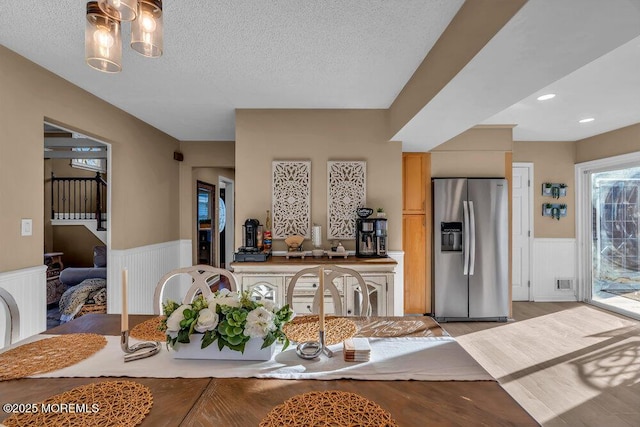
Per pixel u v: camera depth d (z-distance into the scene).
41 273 2.43
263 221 3.49
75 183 6.13
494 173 4.22
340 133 3.51
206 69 2.55
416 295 4.21
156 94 3.07
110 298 3.50
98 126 3.12
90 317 1.80
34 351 1.33
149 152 4.08
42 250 2.46
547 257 4.96
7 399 0.99
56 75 2.61
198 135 4.64
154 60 2.40
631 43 2.19
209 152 4.97
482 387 1.06
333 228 3.49
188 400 0.99
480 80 1.98
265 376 1.13
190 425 0.87
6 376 1.12
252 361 1.25
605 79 2.78
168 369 1.19
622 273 4.34
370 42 2.18
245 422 0.89
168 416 0.91
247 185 3.48
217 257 6.21
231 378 1.12
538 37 1.52
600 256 4.68
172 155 4.71
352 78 2.73
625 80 2.79
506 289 4.02
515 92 2.17
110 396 1.00
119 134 3.46
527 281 4.93
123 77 2.68
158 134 4.31
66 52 2.27
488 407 0.95
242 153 3.48
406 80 2.78
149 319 1.76
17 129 2.26
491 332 3.65
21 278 2.27
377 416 0.90
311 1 1.76
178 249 4.90
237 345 1.19
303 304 2.95
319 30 2.03
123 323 1.28
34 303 2.37
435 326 1.64
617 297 4.42
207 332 1.22
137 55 2.32
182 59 2.39
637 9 1.30
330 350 1.34
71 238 5.92
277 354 1.32
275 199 3.48
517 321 4.02
